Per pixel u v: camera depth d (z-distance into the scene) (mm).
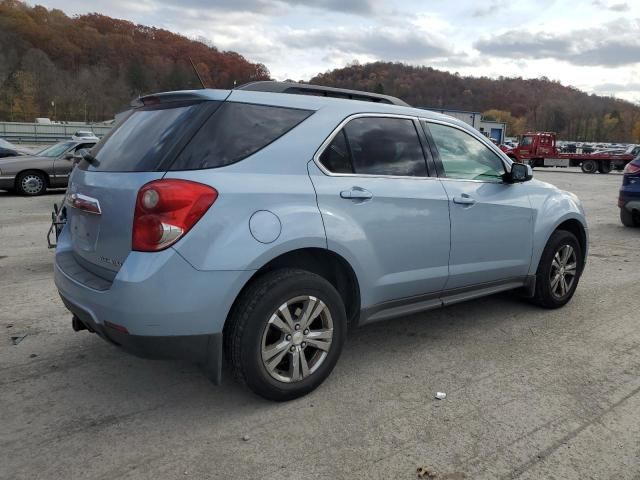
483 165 4324
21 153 15062
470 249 4090
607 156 30812
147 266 2688
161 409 3148
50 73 101188
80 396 3289
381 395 3334
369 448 2777
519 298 5371
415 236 3682
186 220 2723
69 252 3473
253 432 2912
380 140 3633
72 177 3609
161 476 2537
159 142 2941
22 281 5773
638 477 2572
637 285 5910
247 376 3016
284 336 3125
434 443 2826
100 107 98688
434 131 4016
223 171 2900
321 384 3455
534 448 2791
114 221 2871
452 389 3424
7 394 3295
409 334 4371
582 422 3045
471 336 4340
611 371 3709
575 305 5176
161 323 2730
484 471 2604
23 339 4156
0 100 95562
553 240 4816
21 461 2633
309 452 2742
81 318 3074
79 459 2658
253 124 3109
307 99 3404
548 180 24172
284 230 2990
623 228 10055
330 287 3250
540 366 3781
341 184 3318
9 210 11172
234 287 2854
